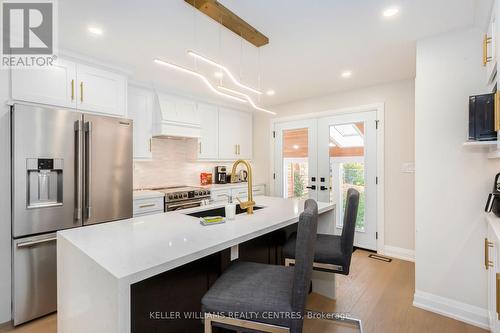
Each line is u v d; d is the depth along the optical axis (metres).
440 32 2.08
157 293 1.23
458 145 2.00
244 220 1.73
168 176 3.96
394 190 3.33
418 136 2.18
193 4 1.73
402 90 3.28
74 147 2.27
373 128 3.51
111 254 1.07
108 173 2.48
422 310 2.12
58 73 2.36
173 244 1.21
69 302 1.26
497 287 1.36
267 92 3.85
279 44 2.33
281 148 4.59
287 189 4.49
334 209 2.43
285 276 1.28
